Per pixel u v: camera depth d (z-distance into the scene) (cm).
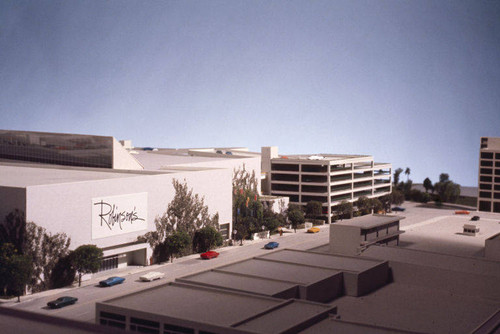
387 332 5303
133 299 6044
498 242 10625
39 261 9012
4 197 8950
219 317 5478
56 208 9238
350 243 11744
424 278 8306
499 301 7569
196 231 12562
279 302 6050
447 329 6369
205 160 17212
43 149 14212
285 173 18288
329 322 5566
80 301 8619
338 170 18138
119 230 10506
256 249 13212
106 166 13038
